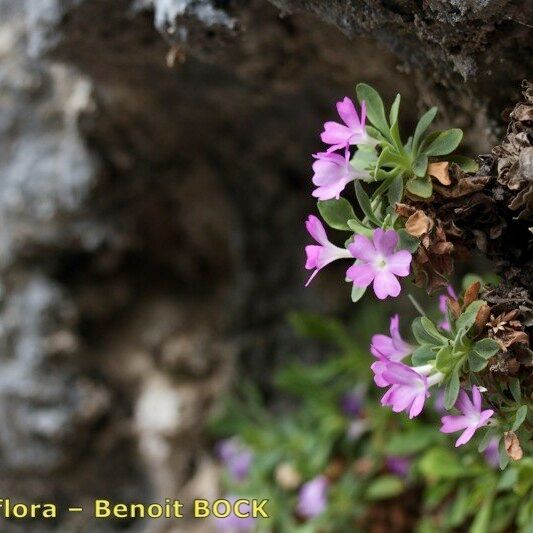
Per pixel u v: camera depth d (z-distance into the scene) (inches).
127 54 25.9
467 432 17.5
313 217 18.4
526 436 18.7
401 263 17.3
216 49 23.3
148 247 34.1
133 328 34.8
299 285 34.5
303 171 32.4
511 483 22.5
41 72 29.8
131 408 34.3
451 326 18.1
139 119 29.9
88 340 33.8
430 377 17.7
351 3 19.7
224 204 34.2
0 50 30.0
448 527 27.2
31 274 32.5
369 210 18.0
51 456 32.9
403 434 28.8
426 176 17.9
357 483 29.5
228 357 35.2
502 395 18.1
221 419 32.9
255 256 34.9
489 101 20.7
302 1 20.5
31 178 30.8
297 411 34.4
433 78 21.4
